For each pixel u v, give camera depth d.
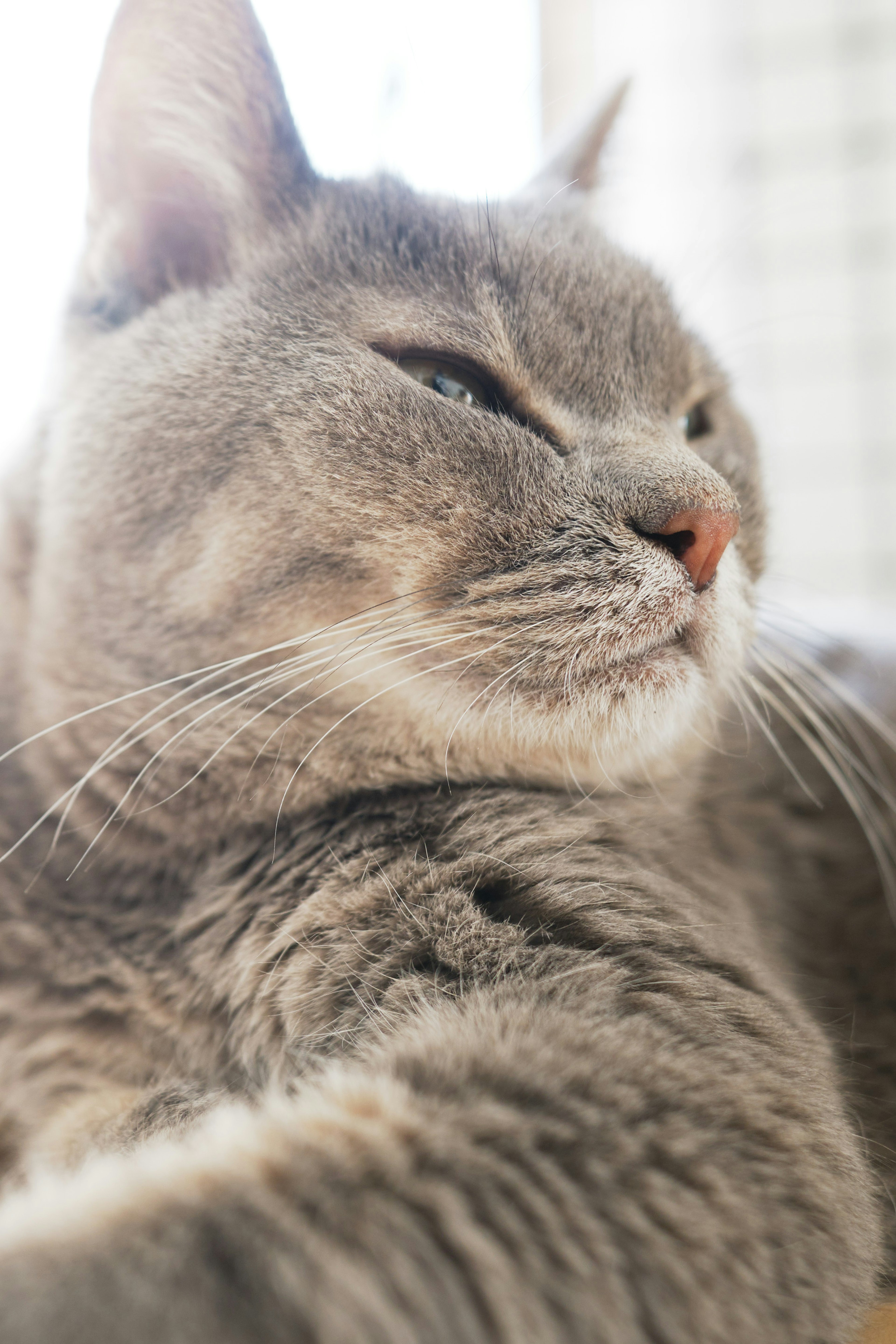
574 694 0.30
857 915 0.36
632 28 0.72
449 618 0.30
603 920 0.27
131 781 0.31
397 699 0.30
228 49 0.32
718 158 0.72
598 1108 0.23
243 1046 0.28
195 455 0.30
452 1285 0.21
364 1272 0.21
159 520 0.31
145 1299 0.20
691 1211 0.23
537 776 0.31
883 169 0.73
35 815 0.32
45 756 0.32
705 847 0.34
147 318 0.32
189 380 0.31
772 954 0.33
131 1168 0.23
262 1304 0.20
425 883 0.28
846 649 0.41
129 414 0.31
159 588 0.31
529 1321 0.21
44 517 0.33
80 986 0.30
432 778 0.31
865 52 0.73
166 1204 0.21
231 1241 0.21
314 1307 0.20
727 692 0.33
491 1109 0.23
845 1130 0.26
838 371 0.73
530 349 0.32
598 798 0.32
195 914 0.30
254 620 0.30
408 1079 0.23
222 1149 0.22
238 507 0.30
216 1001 0.29
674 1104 0.24
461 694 0.30
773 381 0.73
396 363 0.31
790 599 0.58
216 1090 0.28
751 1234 0.23
